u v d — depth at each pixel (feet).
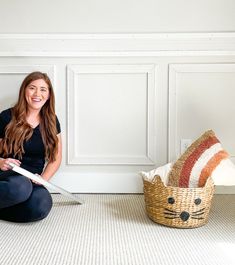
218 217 4.76
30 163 5.05
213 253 3.56
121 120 6.00
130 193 6.06
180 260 3.40
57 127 5.49
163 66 5.93
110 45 5.90
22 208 4.34
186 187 4.50
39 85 5.00
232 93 5.94
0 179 4.51
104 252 3.58
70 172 6.05
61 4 5.82
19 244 3.76
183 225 4.27
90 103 5.98
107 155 6.03
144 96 5.97
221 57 5.90
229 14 5.82
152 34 5.83
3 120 5.06
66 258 3.43
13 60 5.90
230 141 6.02
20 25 5.83
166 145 6.02
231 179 4.53
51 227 4.30
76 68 5.90
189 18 5.84
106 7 5.83
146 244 3.80
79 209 5.08
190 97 5.96
